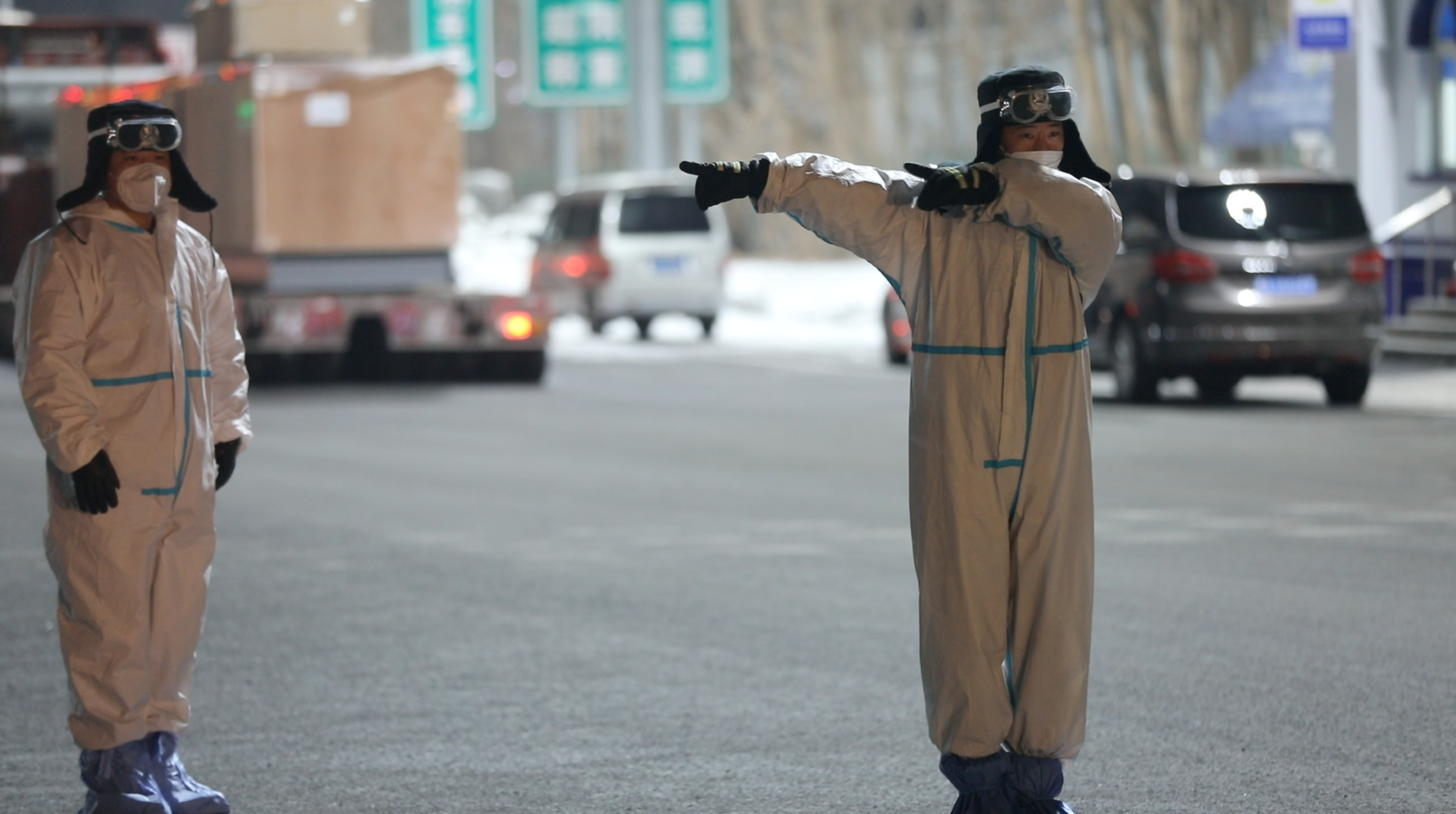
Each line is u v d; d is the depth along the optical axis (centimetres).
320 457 4409
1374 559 2970
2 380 6359
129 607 1584
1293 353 5241
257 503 3688
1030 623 1462
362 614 2644
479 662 2341
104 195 1620
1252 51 10656
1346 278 5272
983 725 1459
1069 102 1451
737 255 15900
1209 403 5550
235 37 6016
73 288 1573
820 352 7850
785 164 1461
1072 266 1451
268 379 6222
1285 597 2666
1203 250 5247
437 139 6031
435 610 2661
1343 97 7362
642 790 1783
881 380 6544
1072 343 1455
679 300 8544
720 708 2102
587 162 18025
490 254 14588
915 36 16375
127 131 1584
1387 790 1748
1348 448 4434
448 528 3381
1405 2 7312
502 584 2852
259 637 2492
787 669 2286
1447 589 2719
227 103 5941
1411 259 7294
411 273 6138
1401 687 2150
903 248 1473
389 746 1956
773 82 15425
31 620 2631
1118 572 2873
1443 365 6431
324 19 6041
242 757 1917
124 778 1591
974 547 1452
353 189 5956
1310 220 5319
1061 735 1463
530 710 2098
